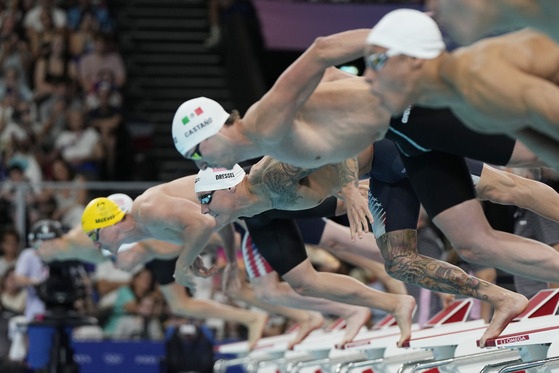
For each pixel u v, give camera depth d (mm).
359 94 12305
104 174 42719
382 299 19406
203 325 34562
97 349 34031
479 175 16844
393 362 19969
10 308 33500
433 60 9953
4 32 46500
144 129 47750
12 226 34312
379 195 17234
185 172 43656
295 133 12242
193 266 20141
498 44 9625
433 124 14562
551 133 9336
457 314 20609
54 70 45125
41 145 42531
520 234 20922
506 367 13672
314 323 25703
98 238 21094
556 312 16594
